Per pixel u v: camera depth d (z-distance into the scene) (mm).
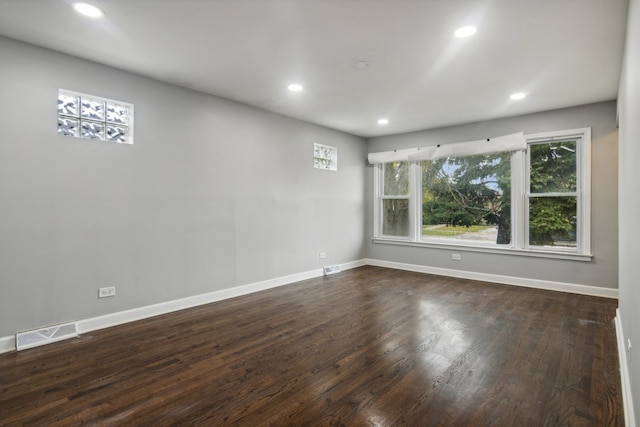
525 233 4836
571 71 3271
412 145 5980
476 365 2473
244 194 4457
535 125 4711
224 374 2346
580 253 4391
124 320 3359
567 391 2131
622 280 2854
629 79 2152
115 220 3299
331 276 5562
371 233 6566
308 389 2154
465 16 2346
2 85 2686
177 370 2404
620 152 3137
